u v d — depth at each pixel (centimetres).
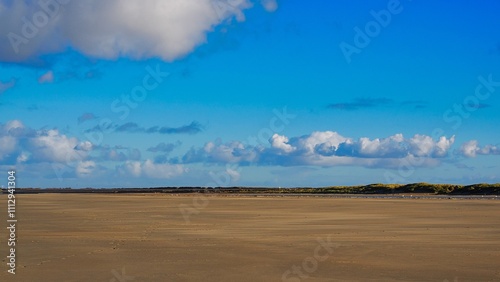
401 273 1720
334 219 3822
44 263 1905
